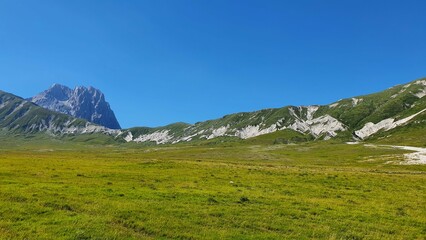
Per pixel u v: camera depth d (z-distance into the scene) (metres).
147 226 27.02
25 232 23.77
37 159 80.44
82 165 69.12
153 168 68.75
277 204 38.03
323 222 31.53
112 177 52.38
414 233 29.94
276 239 26.12
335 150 198.50
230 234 26.47
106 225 26.28
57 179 47.34
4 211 28.23
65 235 23.62
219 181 53.62
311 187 51.62
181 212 31.69
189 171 65.06
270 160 152.38
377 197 45.72
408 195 48.12
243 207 35.31
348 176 66.25
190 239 25.42
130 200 35.34
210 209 33.31
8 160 72.06
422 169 110.00
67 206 31.22
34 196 34.06
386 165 123.56
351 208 38.00
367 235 28.61
